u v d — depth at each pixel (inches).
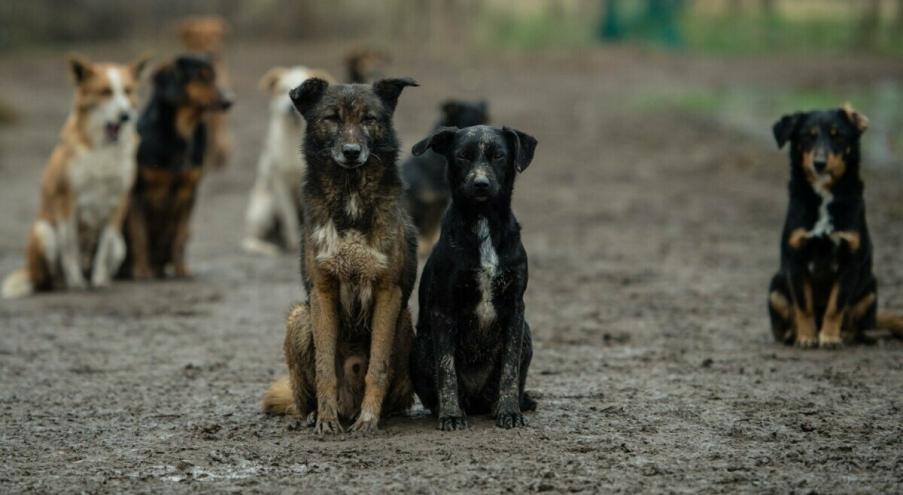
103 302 634.8
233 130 1545.3
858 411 376.5
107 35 2566.4
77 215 679.1
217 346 515.8
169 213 708.7
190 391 431.2
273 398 389.4
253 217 829.8
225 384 442.6
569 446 338.3
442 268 358.0
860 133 470.6
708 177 1095.6
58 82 1991.9
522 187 1083.9
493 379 377.4
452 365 361.1
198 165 707.4
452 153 364.5
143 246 709.9
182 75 692.7
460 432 355.9
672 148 1299.2
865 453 328.2
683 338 510.0
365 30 2800.2
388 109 381.7
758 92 1823.3
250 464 331.0
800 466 316.8
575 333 526.9
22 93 1854.1
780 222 847.7
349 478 313.4
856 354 466.6
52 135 1455.5
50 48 2428.6
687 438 347.3
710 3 3326.8
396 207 371.9
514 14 3166.8
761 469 314.8
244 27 2689.5
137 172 693.9
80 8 2559.1
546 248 778.8
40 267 669.9
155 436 366.6
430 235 760.3
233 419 386.9
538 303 600.7
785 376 430.9
